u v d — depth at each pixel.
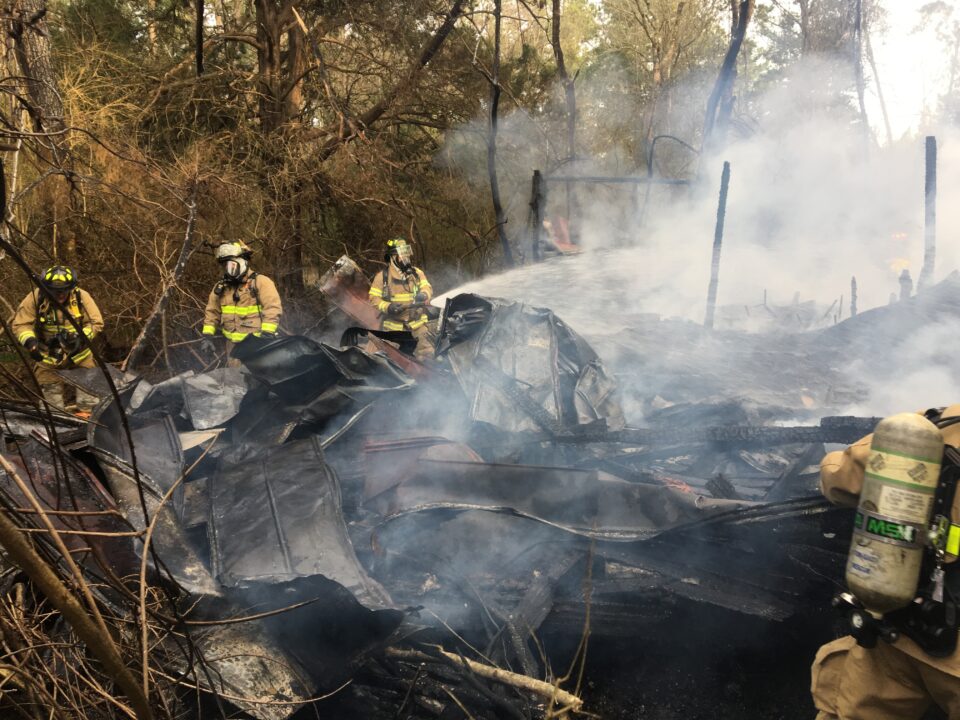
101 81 9.80
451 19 11.49
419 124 13.28
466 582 3.18
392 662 3.09
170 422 3.84
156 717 2.32
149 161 8.73
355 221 11.72
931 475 1.96
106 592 2.58
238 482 3.28
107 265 8.37
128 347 8.34
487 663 2.96
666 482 4.04
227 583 2.72
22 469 2.98
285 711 2.52
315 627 2.87
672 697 3.19
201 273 8.89
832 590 3.12
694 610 3.27
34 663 2.37
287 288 10.40
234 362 6.75
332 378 4.21
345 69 12.19
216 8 12.73
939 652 2.02
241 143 10.86
